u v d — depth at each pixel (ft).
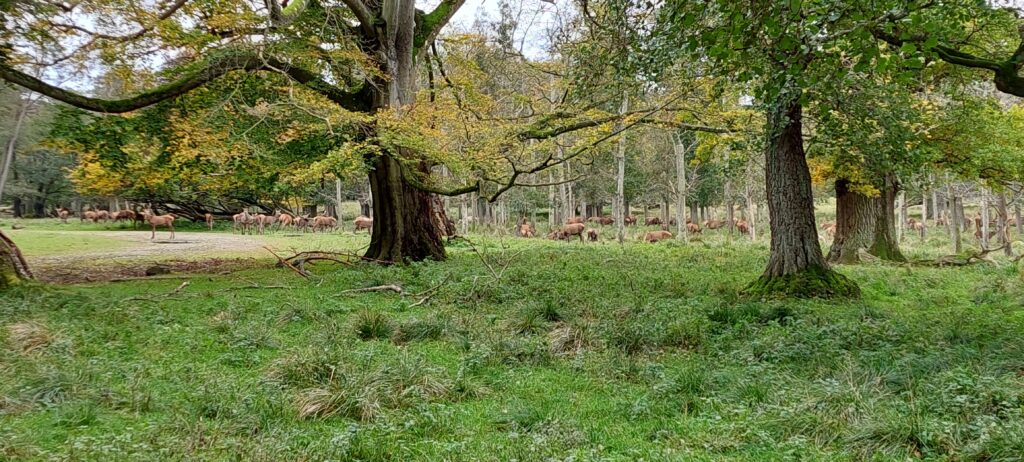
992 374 18.16
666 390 18.62
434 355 23.95
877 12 18.35
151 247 84.89
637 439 15.42
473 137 50.72
